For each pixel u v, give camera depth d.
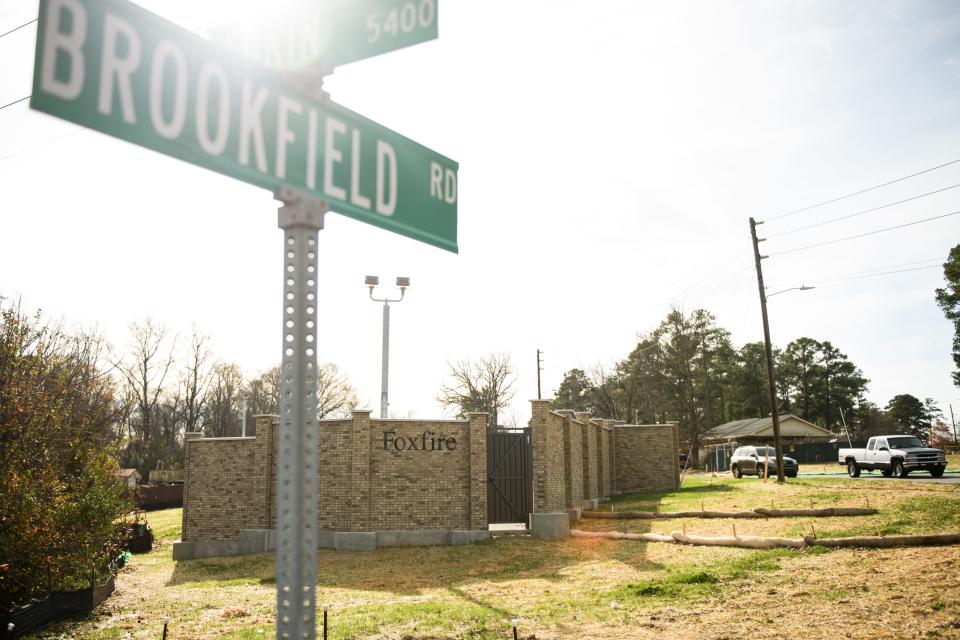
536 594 12.88
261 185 2.58
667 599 11.31
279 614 2.53
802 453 61.69
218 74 2.50
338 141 2.91
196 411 68.12
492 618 10.75
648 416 73.62
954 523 14.91
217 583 16.89
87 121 2.14
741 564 13.55
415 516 21.70
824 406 88.94
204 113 2.44
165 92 2.34
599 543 19.11
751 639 8.59
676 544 17.19
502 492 23.12
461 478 22.11
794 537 15.48
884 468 29.64
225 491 23.38
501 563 17.41
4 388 14.95
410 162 3.24
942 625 8.41
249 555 22.00
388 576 16.48
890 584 10.70
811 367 90.31
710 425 72.88
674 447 34.62
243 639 10.23
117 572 19.75
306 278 2.74
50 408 15.81
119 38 2.25
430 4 3.06
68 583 14.09
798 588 11.17
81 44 2.16
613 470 35.16
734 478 38.88
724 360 81.50
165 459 61.66
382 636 9.76
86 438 20.11
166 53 2.36
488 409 69.19
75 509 14.66
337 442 22.06
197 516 23.53
